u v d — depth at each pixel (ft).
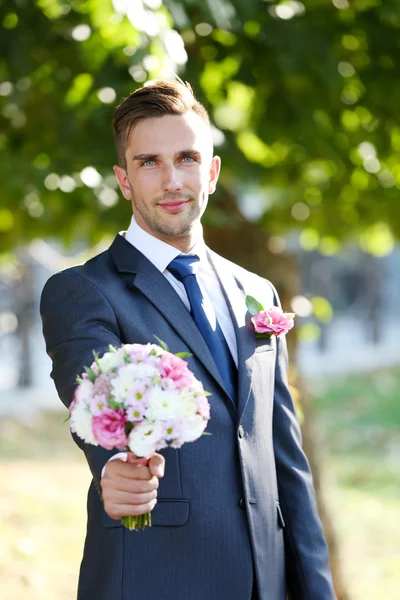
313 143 19.15
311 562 10.78
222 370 10.38
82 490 35.17
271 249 21.33
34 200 20.42
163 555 9.59
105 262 10.58
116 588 9.51
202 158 10.31
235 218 20.56
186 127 10.16
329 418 55.21
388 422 54.44
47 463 40.11
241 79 18.08
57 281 10.21
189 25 15.57
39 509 31.37
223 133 18.22
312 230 23.95
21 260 54.90
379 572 27.22
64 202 19.33
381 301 106.93
